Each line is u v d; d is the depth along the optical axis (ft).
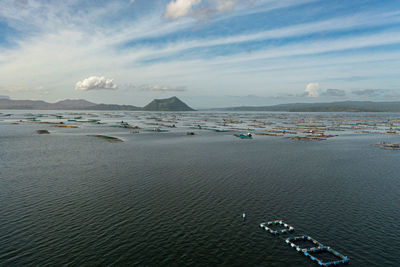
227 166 282.56
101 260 116.16
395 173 258.16
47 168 269.23
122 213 161.07
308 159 325.83
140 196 189.26
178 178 234.17
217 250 125.18
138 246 127.03
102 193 194.80
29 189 202.39
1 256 116.78
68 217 154.81
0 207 167.53
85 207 169.07
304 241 133.49
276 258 120.16
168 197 187.62
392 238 135.85
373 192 201.67
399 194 197.57
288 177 240.32
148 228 143.64
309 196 192.03
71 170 261.24
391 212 165.89
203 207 171.12
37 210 163.84
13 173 248.73
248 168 273.95
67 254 119.65
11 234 135.03
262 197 189.16
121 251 122.83
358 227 146.92
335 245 129.70
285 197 189.67
